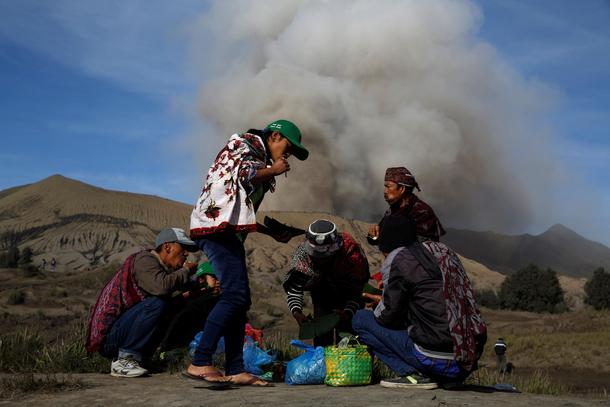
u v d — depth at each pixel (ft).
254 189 16.37
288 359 26.09
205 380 15.67
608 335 99.09
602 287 210.59
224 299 15.75
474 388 16.38
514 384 30.58
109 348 19.86
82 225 396.37
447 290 15.28
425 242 15.98
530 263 213.46
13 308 109.40
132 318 19.56
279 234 18.90
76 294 126.72
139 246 356.79
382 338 16.28
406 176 19.40
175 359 21.97
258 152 16.16
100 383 17.69
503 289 214.48
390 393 14.88
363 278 19.71
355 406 13.02
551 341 92.73
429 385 15.69
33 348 24.13
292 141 16.74
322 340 20.30
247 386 16.58
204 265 20.81
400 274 15.53
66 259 320.29
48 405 14.53
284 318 113.80
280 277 238.48
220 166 15.88
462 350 14.93
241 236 16.25
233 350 16.65
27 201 458.91
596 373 74.38
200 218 15.74
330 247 18.92
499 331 130.21
